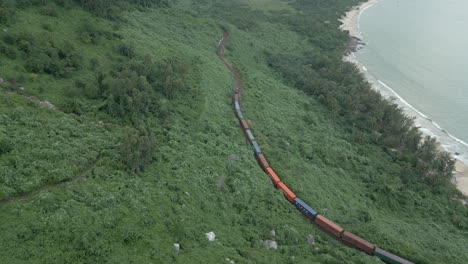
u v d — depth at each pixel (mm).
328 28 184125
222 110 88750
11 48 67250
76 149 53938
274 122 93750
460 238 68750
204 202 55156
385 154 96938
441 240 65312
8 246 36438
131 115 68750
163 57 96812
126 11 118812
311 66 144750
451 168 92250
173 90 81125
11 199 42719
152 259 41062
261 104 99812
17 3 85125
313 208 64438
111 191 49125
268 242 53625
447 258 58750
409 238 63594
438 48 177875
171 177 57281
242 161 70875
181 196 53531
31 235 38469
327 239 59406
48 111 59625
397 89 140500
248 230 54125
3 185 43125
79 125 60062
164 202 51062
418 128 114875
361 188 80625
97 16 100812
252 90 106250
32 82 64812
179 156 62719
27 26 78938
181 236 46000
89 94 68250
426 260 56125
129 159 54312
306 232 59031
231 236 51344
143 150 57000
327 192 72500
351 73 135375
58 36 82062
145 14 126375
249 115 92188
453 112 126625
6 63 65125
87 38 86438
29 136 51938
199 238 47312
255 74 118688
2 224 38406
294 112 104312
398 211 77062
